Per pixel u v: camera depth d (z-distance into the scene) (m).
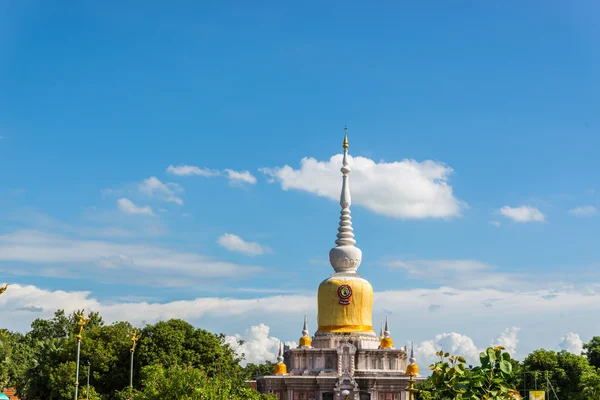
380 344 152.38
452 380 43.75
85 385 141.38
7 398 100.50
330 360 146.50
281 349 158.50
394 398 143.25
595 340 154.50
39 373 153.75
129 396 96.25
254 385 161.38
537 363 139.38
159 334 138.25
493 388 43.72
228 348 152.75
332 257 159.62
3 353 159.25
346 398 133.88
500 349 44.59
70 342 151.75
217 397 82.25
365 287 154.25
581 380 124.31
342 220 162.50
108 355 142.38
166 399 81.81
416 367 146.00
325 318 153.88
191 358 136.25
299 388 143.88
